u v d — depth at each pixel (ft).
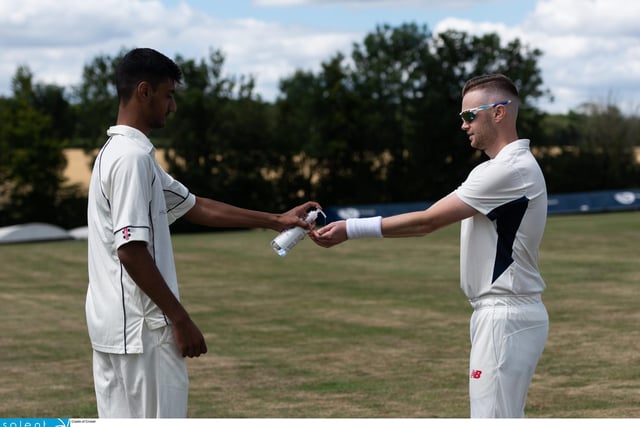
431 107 147.64
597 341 32.35
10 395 25.86
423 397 24.40
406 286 52.47
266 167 142.82
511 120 14.24
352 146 145.79
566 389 24.67
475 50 152.66
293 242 16.11
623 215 123.75
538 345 13.98
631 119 157.89
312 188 144.56
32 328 40.04
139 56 13.05
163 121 13.32
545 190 14.12
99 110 151.94
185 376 12.91
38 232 107.55
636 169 155.53
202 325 39.37
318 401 24.20
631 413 21.66
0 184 134.82
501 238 13.85
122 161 12.46
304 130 143.95
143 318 12.66
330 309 43.70
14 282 61.16
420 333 35.91
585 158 153.69
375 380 26.94
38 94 150.61
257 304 46.26
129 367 12.78
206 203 15.90
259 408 23.47
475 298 14.15
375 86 149.38
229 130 139.33
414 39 185.47
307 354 31.76
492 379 13.82
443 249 77.61
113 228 12.52
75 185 137.18
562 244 76.84
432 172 147.84
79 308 47.32
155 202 12.90
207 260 73.56
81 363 31.30
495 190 13.71
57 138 143.33
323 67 146.10
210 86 142.00
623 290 47.14
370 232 14.64
